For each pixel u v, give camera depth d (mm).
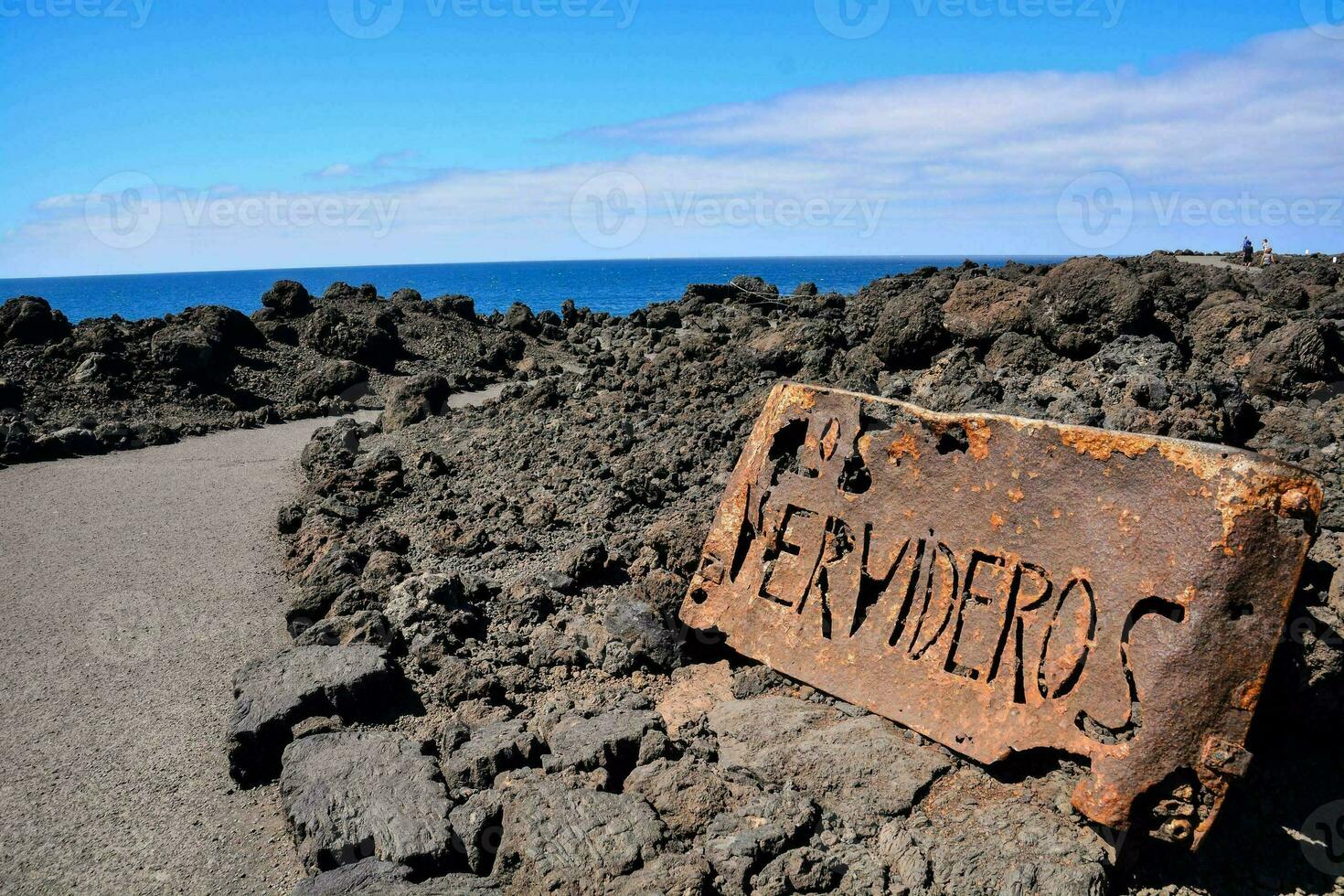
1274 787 6148
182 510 14078
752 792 6262
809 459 7617
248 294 175625
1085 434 5898
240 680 7629
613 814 5836
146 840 6340
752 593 7758
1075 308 15680
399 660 8375
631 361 23297
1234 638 5148
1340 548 8352
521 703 7777
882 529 7008
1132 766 5238
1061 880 5152
